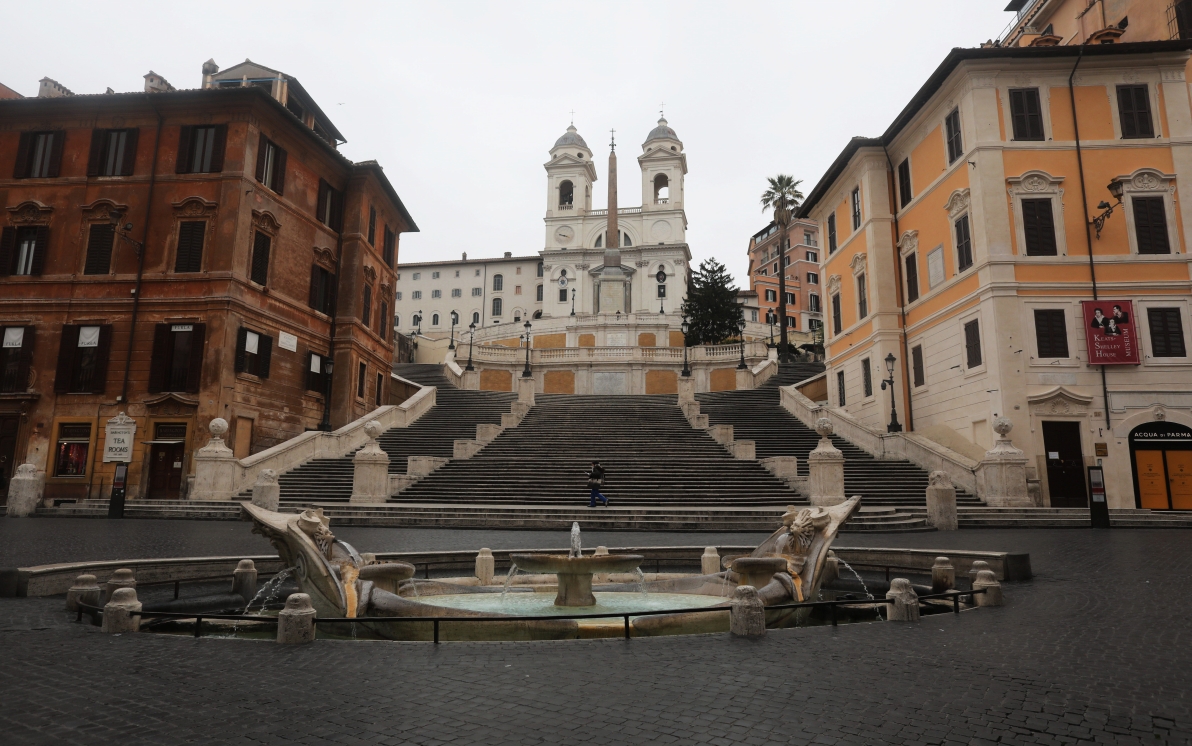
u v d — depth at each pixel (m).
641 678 5.55
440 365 48.78
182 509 21.81
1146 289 24.50
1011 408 23.88
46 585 9.05
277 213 29.78
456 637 7.49
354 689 5.26
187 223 27.52
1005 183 25.34
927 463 24.59
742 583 9.30
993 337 24.44
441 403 37.03
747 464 24.89
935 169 28.59
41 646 6.57
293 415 30.41
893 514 20.08
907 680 5.47
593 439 28.75
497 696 5.09
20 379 27.02
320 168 33.16
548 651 6.50
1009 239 24.97
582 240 90.75
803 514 9.40
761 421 32.00
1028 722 4.51
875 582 10.90
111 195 28.17
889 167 32.25
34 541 14.32
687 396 34.03
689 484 23.23
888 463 25.31
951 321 27.16
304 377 31.39
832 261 37.03
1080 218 25.14
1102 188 25.31
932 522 19.36
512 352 48.88
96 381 26.70
